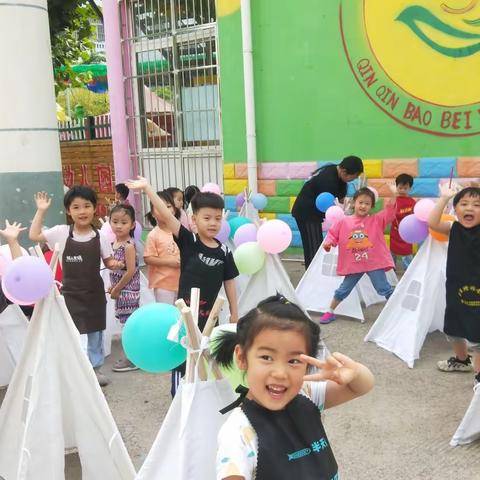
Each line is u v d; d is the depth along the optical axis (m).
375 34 7.60
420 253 5.13
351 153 8.06
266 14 8.39
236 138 9.00
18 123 6.32
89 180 12.10
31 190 6.44
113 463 3.14
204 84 9.38
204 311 3.91
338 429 3.80
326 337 5.59
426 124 7.43
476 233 3.96
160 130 10.11
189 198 7.31
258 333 1.77
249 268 4.43
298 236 8.70
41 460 3.01
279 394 1.76
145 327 2.61
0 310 4.26
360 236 5.75
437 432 3.71
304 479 1.76
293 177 8.57
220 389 2.47
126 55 10.27
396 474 3.26
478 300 3.98
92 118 11.97
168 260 4.89
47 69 6.52
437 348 5.25
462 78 7.10
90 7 12.71
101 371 5.11
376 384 4.48
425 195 7.56
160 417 4.13
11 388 3.26
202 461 2.43
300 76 8.28
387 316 5.30
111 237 5.14
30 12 6.28
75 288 4.34
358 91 7.87
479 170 7.16
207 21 9.18
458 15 6.99
